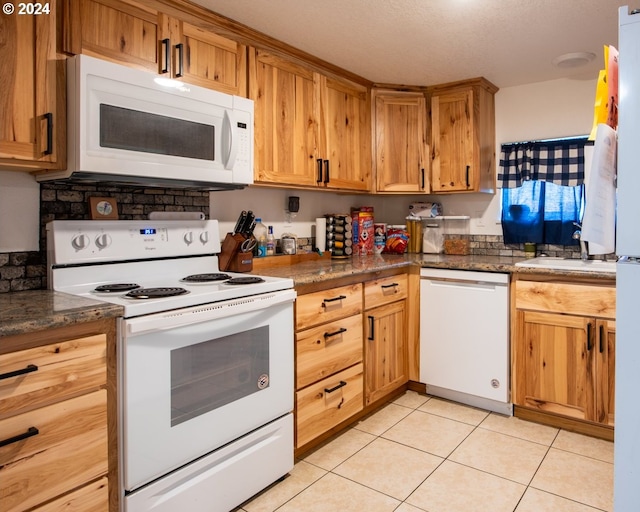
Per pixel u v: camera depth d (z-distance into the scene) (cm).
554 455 220
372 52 261
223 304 169
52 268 175
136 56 183
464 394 280
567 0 202
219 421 170
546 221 312
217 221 230
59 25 161
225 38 218
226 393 173
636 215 107
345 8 209
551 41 247
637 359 108
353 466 211
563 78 306
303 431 213
